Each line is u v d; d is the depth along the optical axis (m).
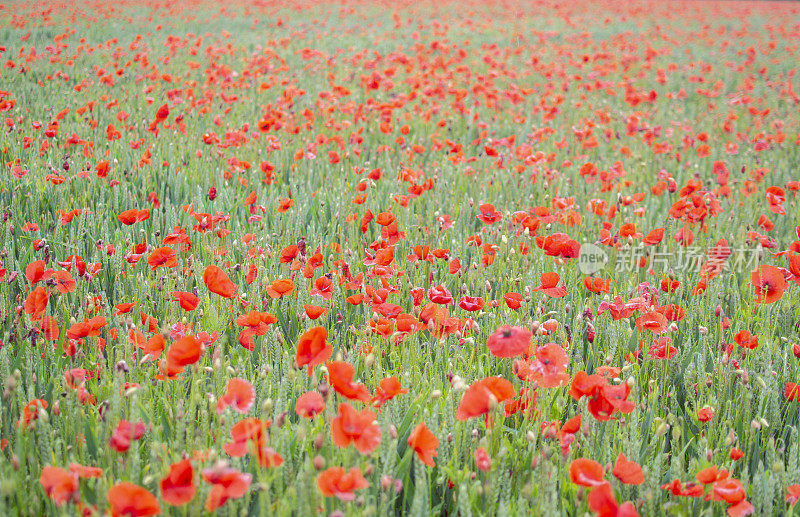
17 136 5.31
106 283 2.89
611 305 2.39
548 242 2.72
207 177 4.54
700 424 2.12
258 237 3.34
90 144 4.84
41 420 1.65
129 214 3.00
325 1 21.69
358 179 4.80
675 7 25.00
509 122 7.37
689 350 2.42
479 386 1.65
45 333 2.15
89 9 15.30
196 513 1.41
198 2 18.41
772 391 2.11
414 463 1.75
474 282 3.02
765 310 2.89
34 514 1.58
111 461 1.65
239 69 10.40
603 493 1.43
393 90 8.64
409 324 2.18
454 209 4.18
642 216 4.35
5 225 3.11
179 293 2.17
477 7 22.27
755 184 4.89
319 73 10.12
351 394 1.60
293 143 5.88
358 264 3.19
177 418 1.67
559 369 1.90
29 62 8.73
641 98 8.04
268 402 1.62
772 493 1.67
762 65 13.12
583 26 18.69
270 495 1.66
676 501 1.75
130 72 9.02
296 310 2.65
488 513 1.63
